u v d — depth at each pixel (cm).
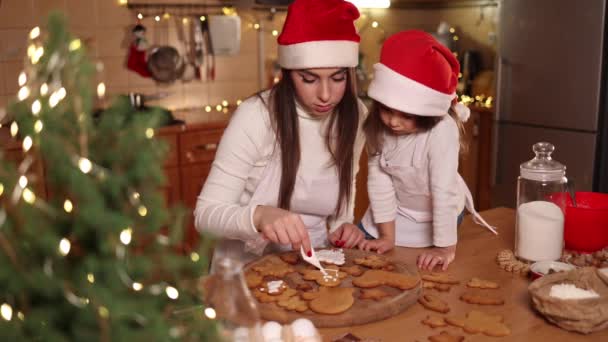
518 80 308
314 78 127
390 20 409
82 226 51
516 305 109
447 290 116
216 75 359
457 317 104
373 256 129
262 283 115
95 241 53
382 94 131
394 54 131
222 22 341
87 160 51
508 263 128
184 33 345
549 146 134
